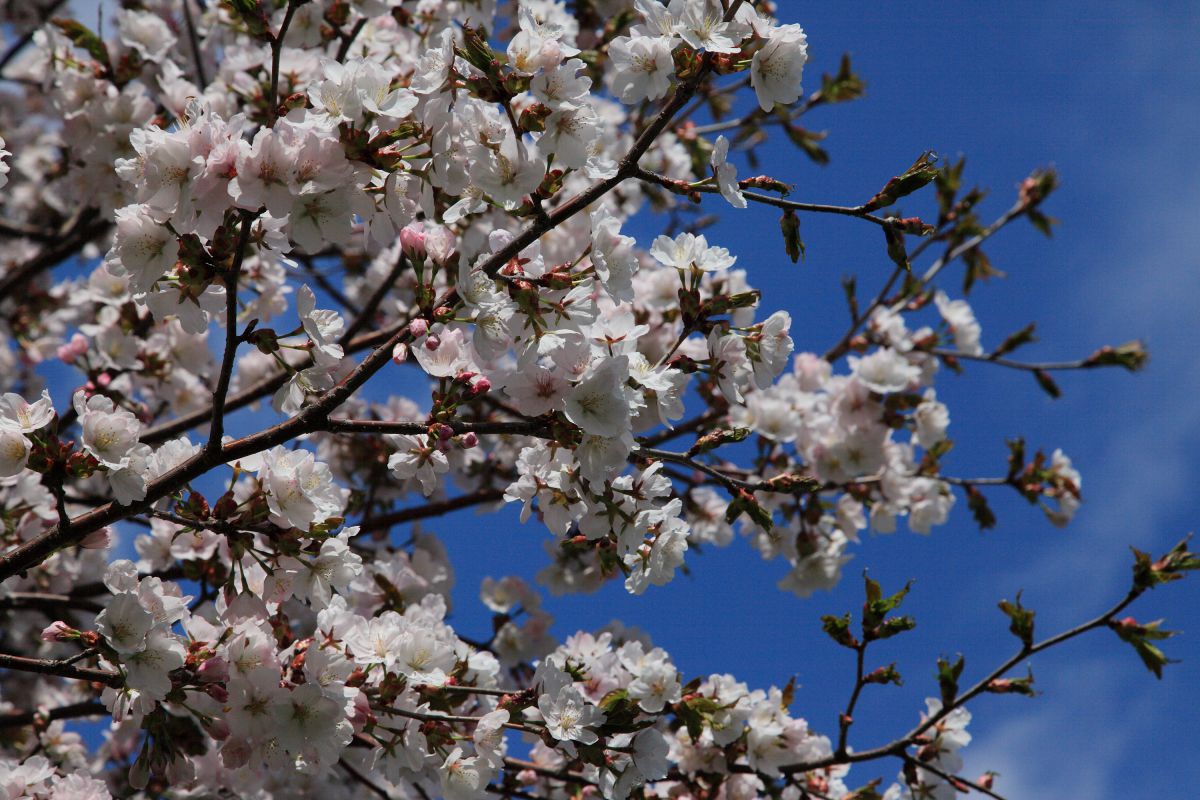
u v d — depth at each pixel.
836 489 5.80
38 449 2.90
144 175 2.69
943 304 6.42
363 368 3.03
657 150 6.64
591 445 3.02
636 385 3.08
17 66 6.99
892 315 6.28
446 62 2.84
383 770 3.49
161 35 5.15
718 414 5.78
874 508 6.18
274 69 2.97
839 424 5.89
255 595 3.34
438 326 3.13
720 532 6.19
